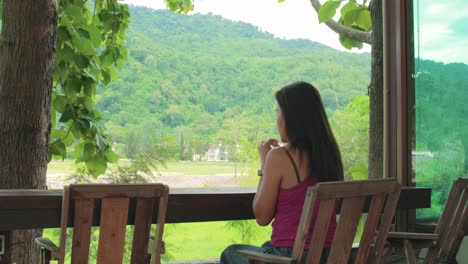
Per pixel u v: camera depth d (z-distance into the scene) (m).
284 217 2.27
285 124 2.35
